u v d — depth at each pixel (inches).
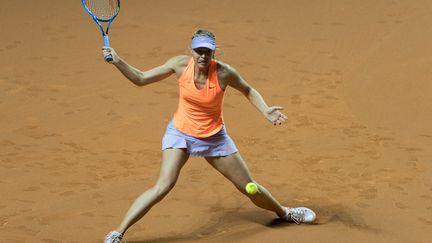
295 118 1414.9
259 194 923.4
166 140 887.1
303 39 1881.2
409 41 1844.2
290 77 1638.8
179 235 943.7
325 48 1819.6
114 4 930.1
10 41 1867.6
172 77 1641.2
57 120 1398.9
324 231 953.5
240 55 1765.5
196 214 1008.9
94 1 958.4
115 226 964.6
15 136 1316.4
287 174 1155.3
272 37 1895.9
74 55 1775.3
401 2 2151.8
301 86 1588.3
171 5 2160.4
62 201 1041.5
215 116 879.7
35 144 1280.8
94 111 1443.2
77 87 1573.6
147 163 1203.2
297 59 1748.3
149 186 1104.2
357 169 1174.3
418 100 1510.8
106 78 1628.9
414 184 1114.7
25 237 927.0
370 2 2156.7
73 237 930.1
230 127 1369.3
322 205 1039.0
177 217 998.4
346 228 965.2
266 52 1790.1
